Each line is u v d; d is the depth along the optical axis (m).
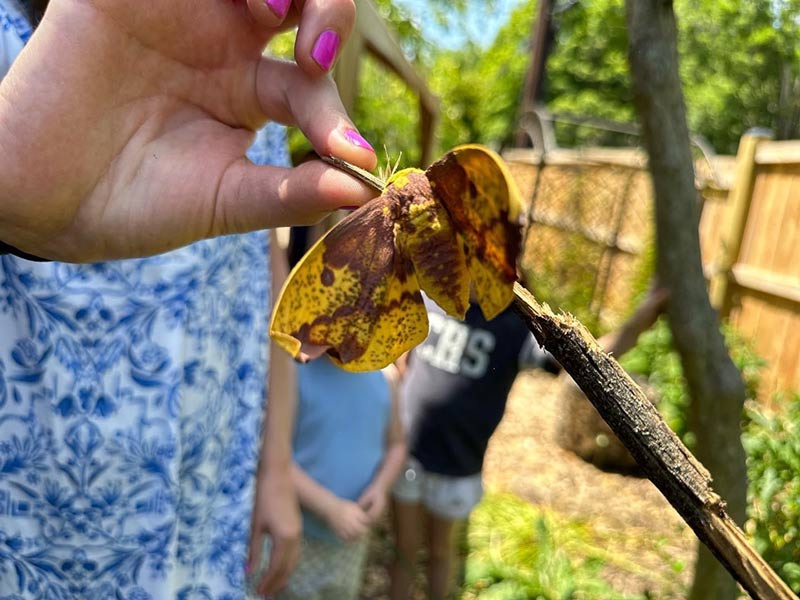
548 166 2.47
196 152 0.23
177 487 0.34
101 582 0.34
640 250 1.98
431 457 0.82
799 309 1.41
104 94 0.22
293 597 0.64
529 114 2.54
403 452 0.73
